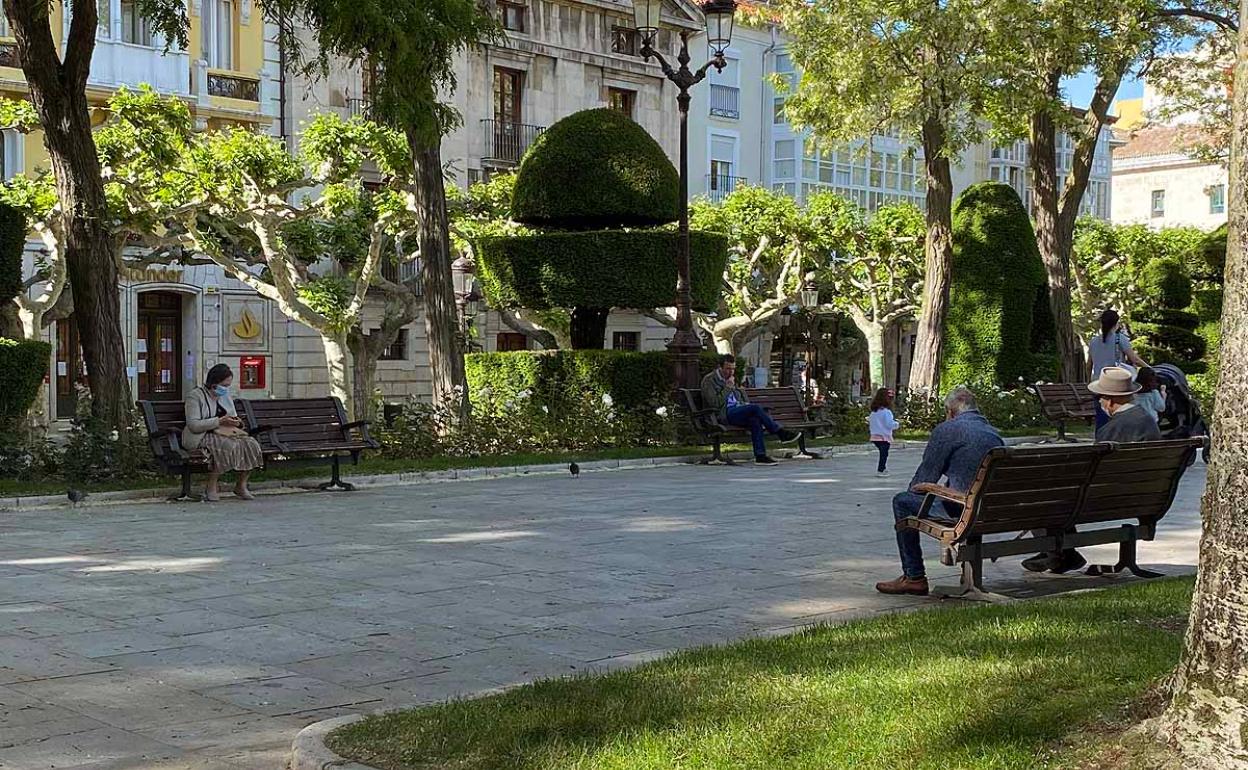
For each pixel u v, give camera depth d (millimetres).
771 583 9500
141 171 26250
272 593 8930
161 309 36531
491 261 24062
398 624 7973
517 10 43844
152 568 9898
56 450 15938
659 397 22391
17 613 8172
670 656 6672
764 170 54938
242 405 15367
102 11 33719
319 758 5000
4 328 26859
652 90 48719
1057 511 9078
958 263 30672
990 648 6461
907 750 4711
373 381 35625
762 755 4777
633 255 23172
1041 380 30266
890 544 11430
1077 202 29828
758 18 27531
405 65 16531
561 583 9430
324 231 32875
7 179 33438
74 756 5352
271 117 37875
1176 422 18906
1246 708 4168
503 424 20312
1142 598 7984
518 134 43906
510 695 5824
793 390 22016
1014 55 24438
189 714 5996
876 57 24766
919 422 26422
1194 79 28281
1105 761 4426
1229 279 4406
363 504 14344
